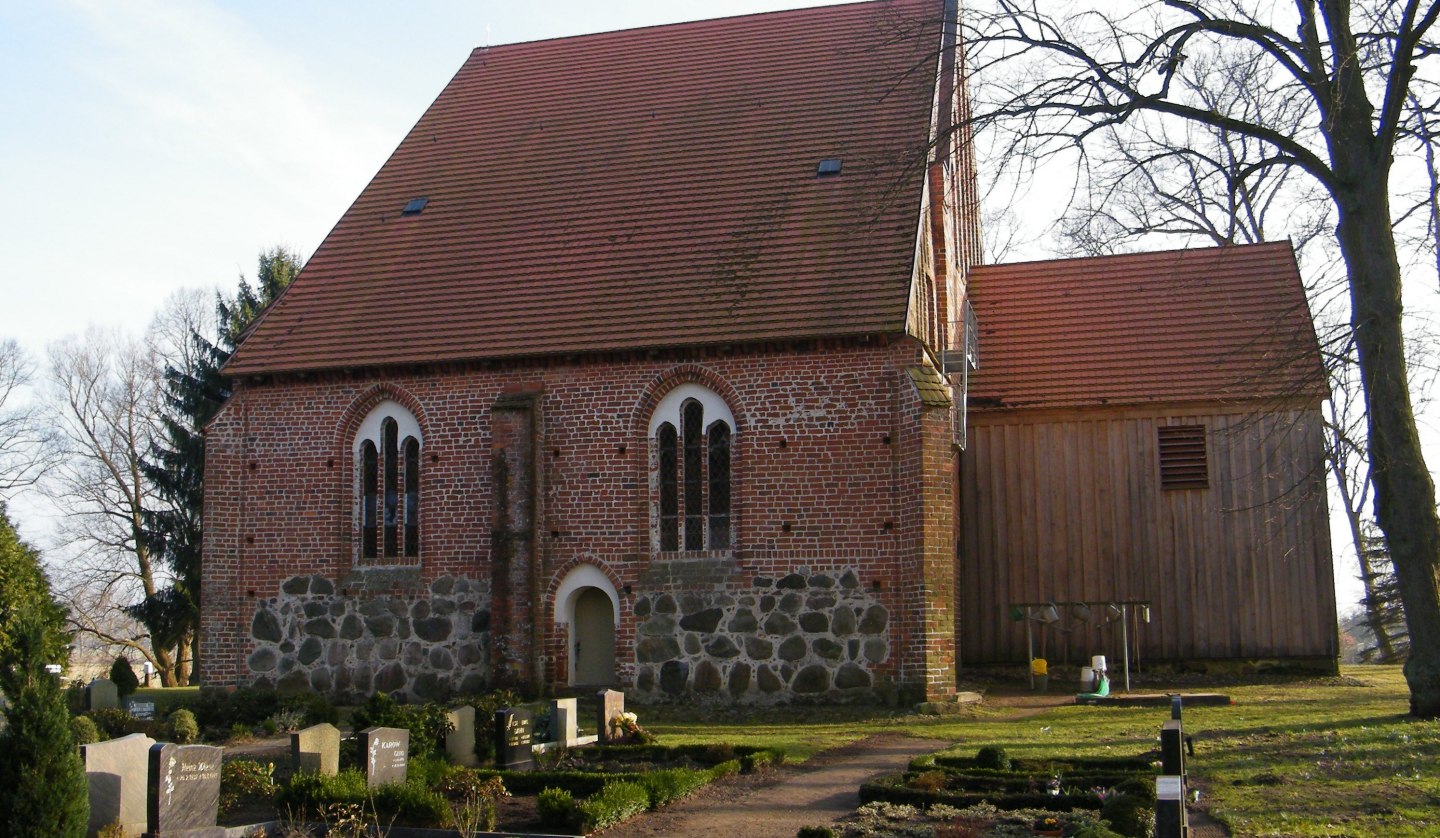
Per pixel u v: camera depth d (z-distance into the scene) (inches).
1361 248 871.1
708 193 1232.8
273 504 1210.6
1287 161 888.9
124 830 592.7
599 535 1123.3
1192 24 852.0
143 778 621.3
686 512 1117.7
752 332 1085.1
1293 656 1203.9
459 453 1167.6
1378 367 860.6
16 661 543.2
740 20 1428.4
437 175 1365.7
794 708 1042.7
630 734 862.5
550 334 1153.4
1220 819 575.8
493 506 1123.9
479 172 1352.1
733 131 1290.6
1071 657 1245.7
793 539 1071.6
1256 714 916.6
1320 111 878.4
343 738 820.6
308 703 1042.1
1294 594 1209.4
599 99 1389.0
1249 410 1230.9
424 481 1174.3
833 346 1077.1
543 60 1469.0
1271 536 1219.2
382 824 625.6
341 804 629.9
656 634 1095.6
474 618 1144.2
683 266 1170.6
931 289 1231.5
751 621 1074.1
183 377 1909.4
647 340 1115.9
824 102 1289.4
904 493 1042.7
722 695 1071.0
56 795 529.3
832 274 1112.8
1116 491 1256.8
